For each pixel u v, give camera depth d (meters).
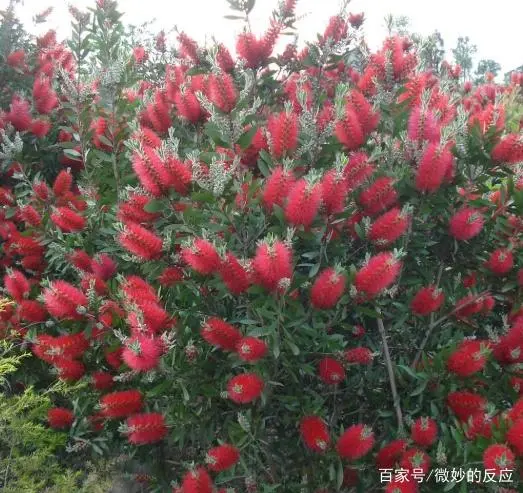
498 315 3.63
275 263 2.45
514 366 2.95
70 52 6.42
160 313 2.60
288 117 2.81
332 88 5.30
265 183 3.09
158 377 3.12
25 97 6.08
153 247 2.74
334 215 2.84
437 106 3.72
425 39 3.93
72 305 2.87
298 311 2.79
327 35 4.43
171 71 4.62
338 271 2.59
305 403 3.06
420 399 2.95
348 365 3.10
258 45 4.19
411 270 3.46
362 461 2.95
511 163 3.21
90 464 3.95
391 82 3.69
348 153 3.28
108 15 4.98
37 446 3.74
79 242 4.00
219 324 2.64
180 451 3.74
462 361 2.74
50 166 5.72
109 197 4.04
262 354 2.65
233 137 2.93
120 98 4.37
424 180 2.98
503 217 3.22
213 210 2.88
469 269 3.56
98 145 4.63
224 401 3.20
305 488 3.08
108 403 2.91
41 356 3.23
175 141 2.96
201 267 2.56
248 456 3.16
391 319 3.50
